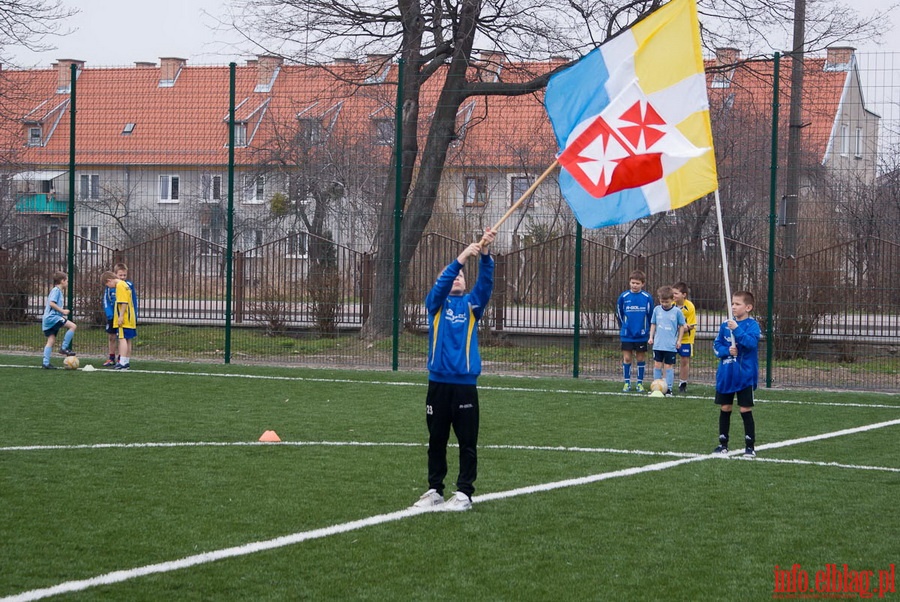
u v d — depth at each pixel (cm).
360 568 562
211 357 1775
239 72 2172
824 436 1046
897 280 1523
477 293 710
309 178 2448
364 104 2250
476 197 1869
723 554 600
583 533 643
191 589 523
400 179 1638
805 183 1566
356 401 1255
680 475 830
